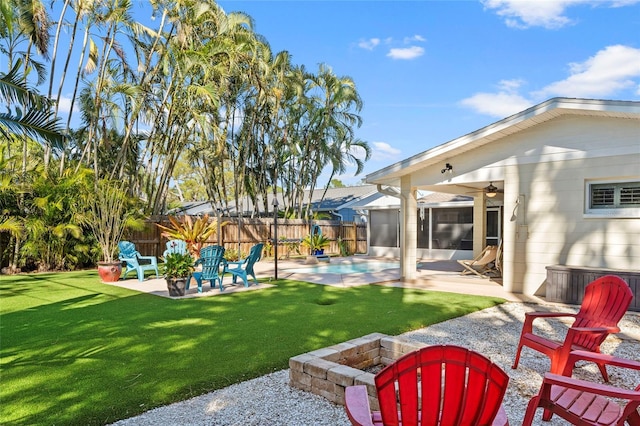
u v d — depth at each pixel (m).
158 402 3.20
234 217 17.66
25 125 6.28
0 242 11.38
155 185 17.48
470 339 5.15
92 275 11.04
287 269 13.27
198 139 17.92
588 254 7.77
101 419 2.91
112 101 13.05
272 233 18.00
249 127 18.42
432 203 17.02
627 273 6.87
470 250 16.64
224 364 4.06
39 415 2.96
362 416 2.09
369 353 4.16
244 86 17.25
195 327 5.51
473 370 1.88
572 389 2.46
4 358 4.22
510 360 4.41
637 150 7.27
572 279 7.36
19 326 5.53
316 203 26.12
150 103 15.09
